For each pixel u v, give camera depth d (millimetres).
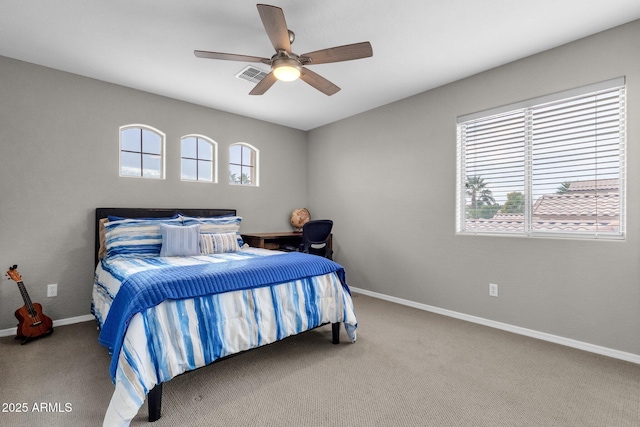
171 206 3682
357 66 2928
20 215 2799
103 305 2480
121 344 1556
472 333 2793
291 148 4918
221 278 1972
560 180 2617
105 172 3234
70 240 3041
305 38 2455
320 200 4887
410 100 3656
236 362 2246
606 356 2324
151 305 1652
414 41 2504
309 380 1998
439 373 2080
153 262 2588
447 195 3318
